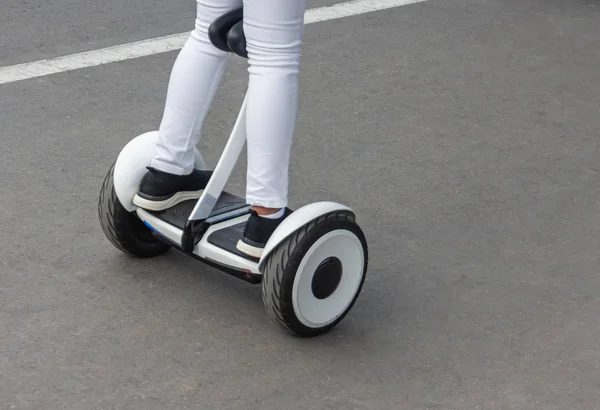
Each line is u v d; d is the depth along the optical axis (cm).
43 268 461
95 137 604
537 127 644
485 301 453
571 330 434
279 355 407
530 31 811
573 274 479
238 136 416
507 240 507
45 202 523
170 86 427
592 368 409
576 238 512
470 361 410
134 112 641
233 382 390
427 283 465
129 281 453
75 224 502
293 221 397
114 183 441
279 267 395
